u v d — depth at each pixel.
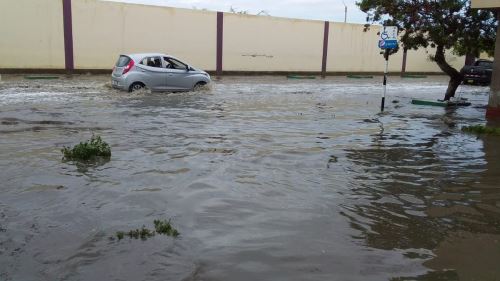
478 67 27.97
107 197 5.44
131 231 4.44
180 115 12.02
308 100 16.64
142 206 5.17
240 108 13.77
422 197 5.89
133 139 8.84
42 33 23.16
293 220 4.93
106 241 4.24
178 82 17.25
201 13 27.45
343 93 19.98
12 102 13.37
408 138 9.93
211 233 4.50
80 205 5.16
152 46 26.20
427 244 4.44
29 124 10.12
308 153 8.12
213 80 24.92
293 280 3.63
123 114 11.87
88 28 24.25
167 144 8.46
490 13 15.38
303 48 31.95
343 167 7.27
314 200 5.62
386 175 6.88
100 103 13.73
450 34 16.08
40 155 7.35
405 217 5.16
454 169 7.36
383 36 14.19
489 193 6.13
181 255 4.00
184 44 27.22
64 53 23.88
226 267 3.80
